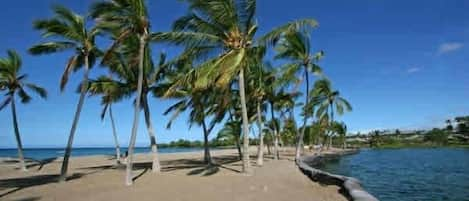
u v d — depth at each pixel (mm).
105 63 19172
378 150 94375
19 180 19938
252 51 19234
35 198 13156
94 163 35188
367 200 10422
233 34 17547
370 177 24422
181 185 15594
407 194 16500
